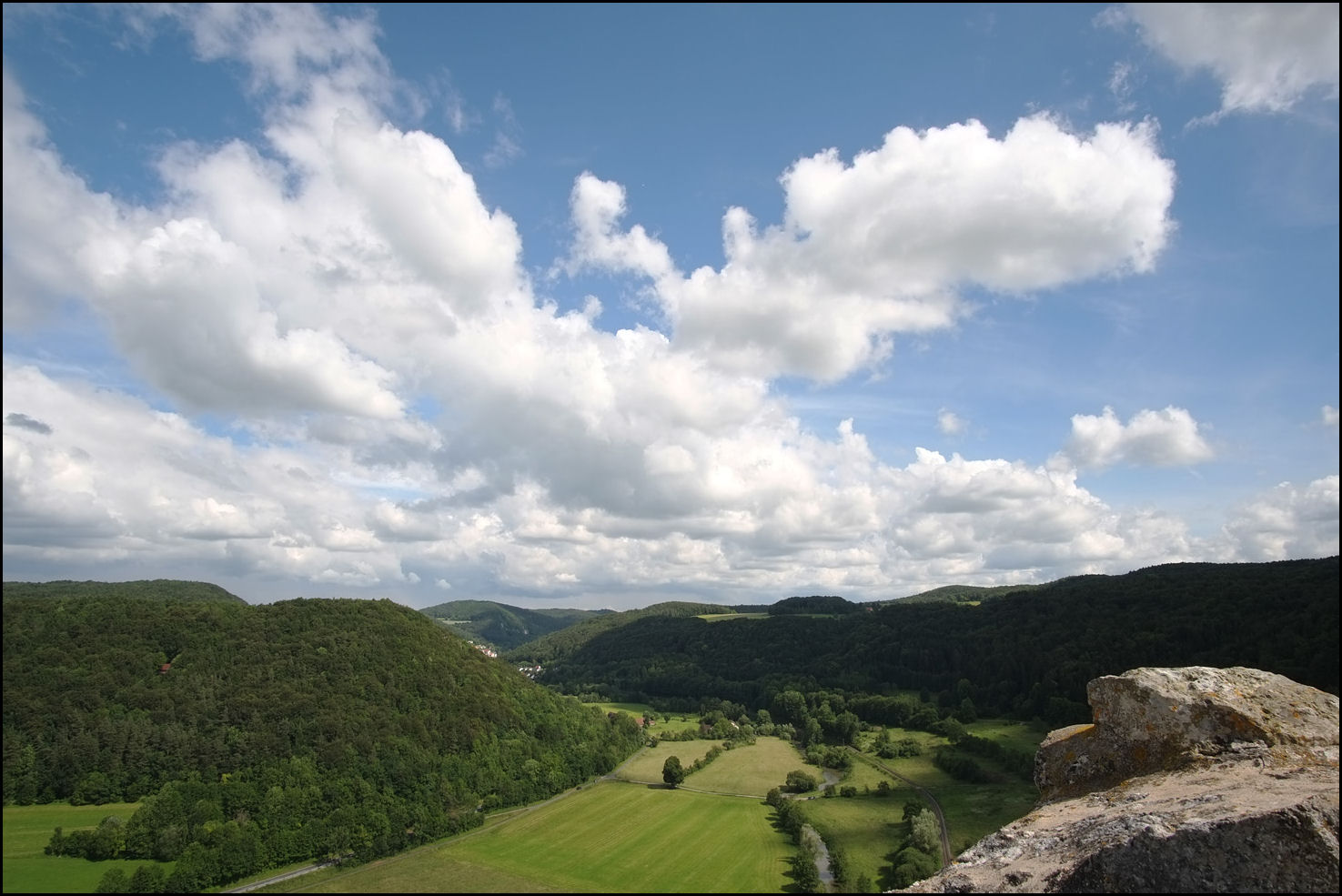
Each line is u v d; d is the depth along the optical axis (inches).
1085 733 491.2
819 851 2564.0
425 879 2448.3
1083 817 405.4
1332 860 285.3
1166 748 437.7
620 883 2394.2
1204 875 300.5
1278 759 387.5
